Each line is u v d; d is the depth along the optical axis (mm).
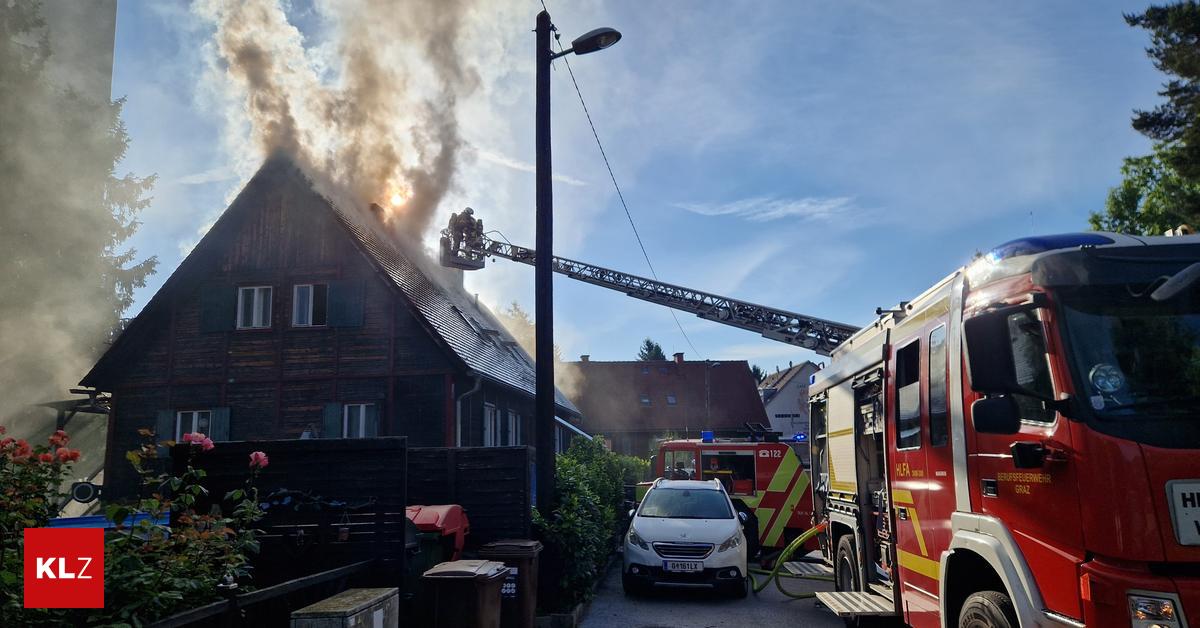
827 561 9375
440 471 8195
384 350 17641
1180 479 3520
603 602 9984
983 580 4988
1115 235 4320
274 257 18500
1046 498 3951
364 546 6156
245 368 18000
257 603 4715
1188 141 19328
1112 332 3898
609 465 15938
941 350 5383
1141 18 19375
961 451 4926
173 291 18312
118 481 17750
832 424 9094
